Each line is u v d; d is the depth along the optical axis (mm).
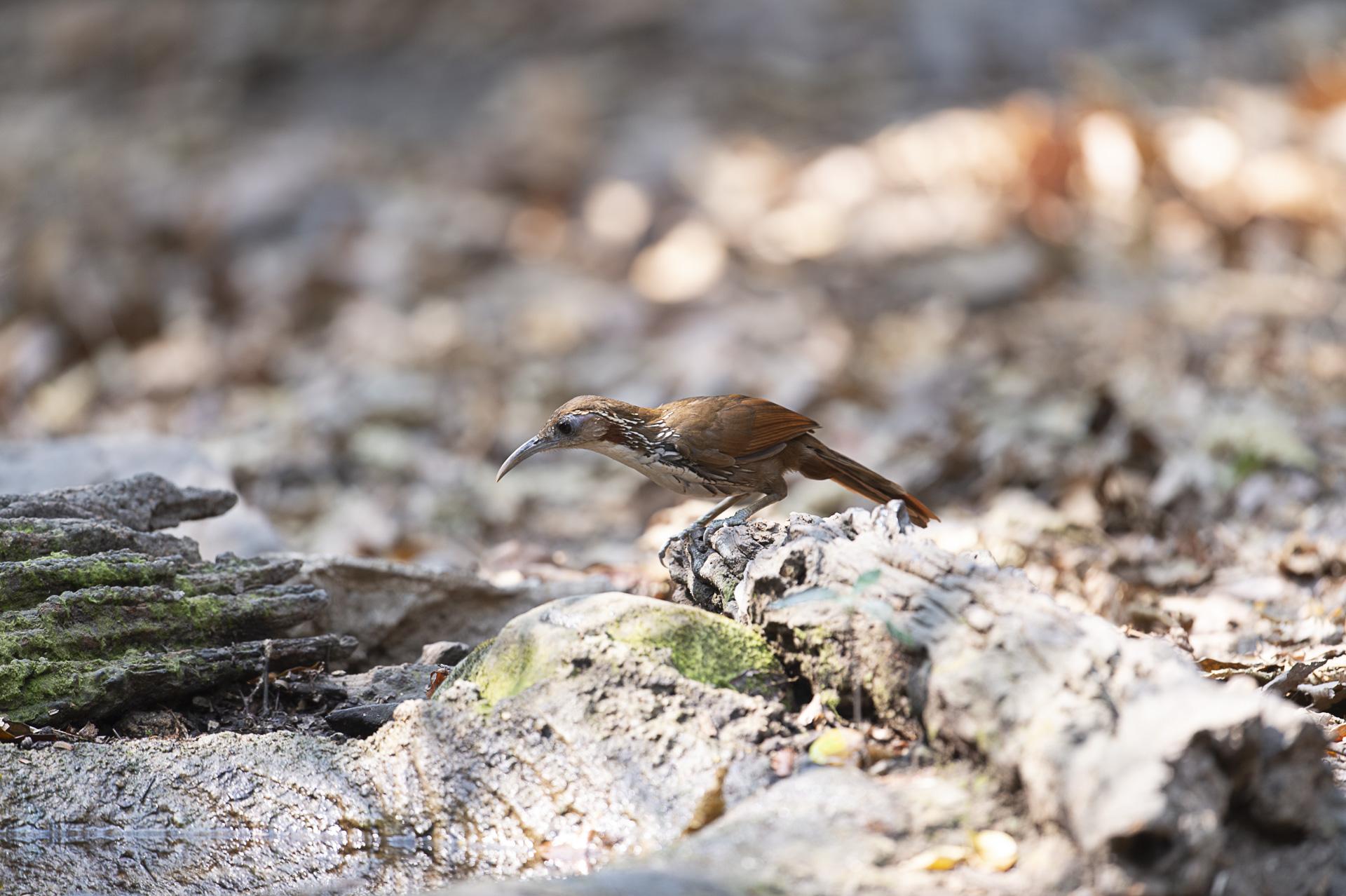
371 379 16562
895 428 13797
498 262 21328
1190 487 10695
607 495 13367
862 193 20703
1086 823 4559
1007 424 12641
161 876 5836
